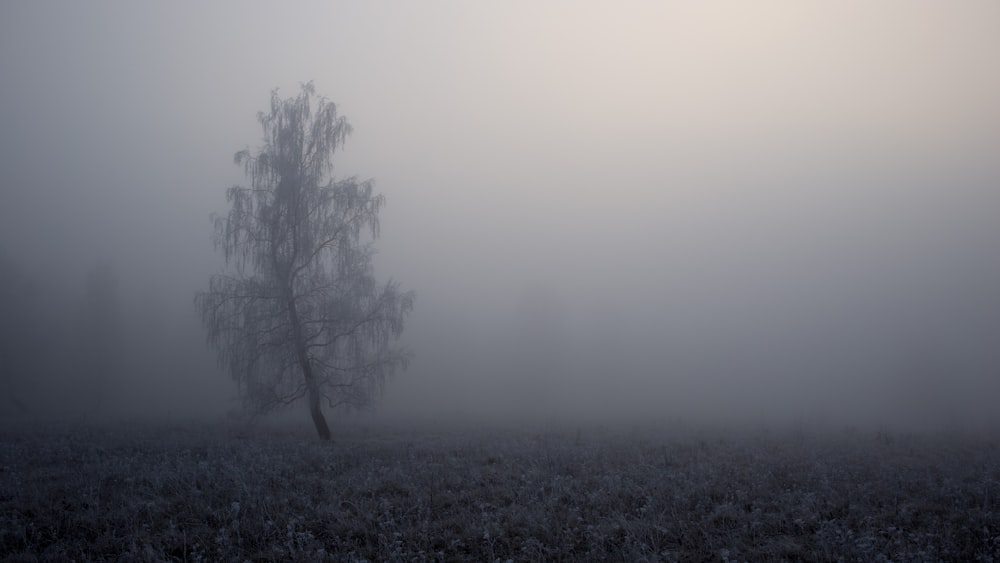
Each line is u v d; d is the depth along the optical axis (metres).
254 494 11.10
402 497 11.55
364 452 17.05
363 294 23.84
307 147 23.67
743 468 14.82
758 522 9.65
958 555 8.33
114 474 13.25
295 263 23.56
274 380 23.16
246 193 22.97
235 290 22.86
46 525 9.79
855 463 15.62
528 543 8.72
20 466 14.47
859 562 7.95
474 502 11.27
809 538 9.30
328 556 8.27
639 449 18.31
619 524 9.66
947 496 11.52
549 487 12.30
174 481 12.24
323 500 11.12
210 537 9.15
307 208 23.11
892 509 10.68
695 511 10.61
